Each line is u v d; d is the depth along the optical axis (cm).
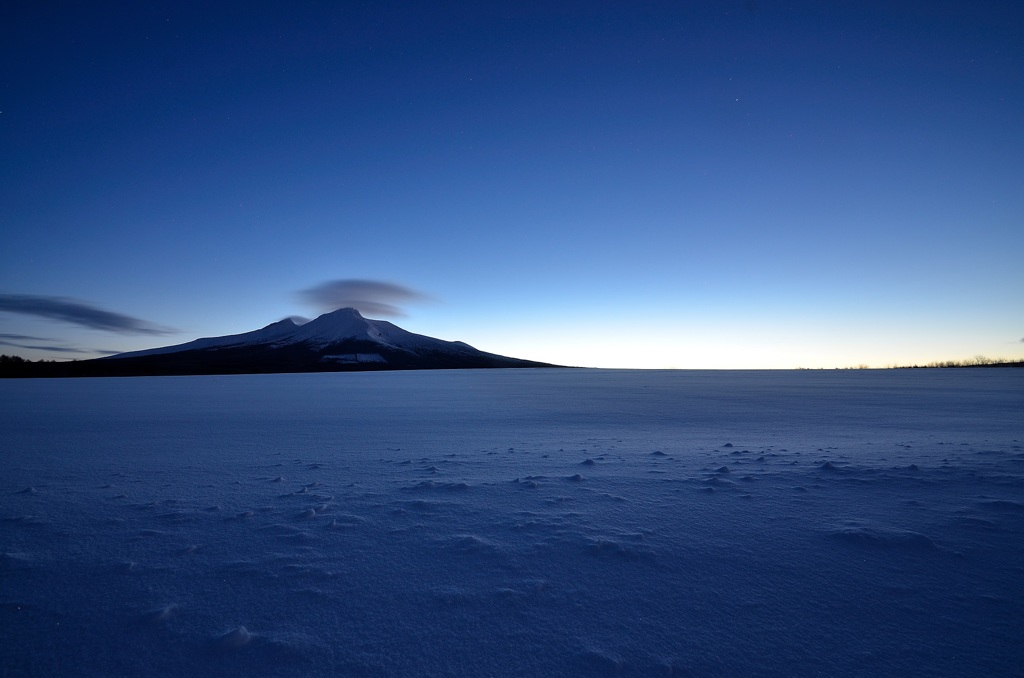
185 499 536
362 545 390
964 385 3634
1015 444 907
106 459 791
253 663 237
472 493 557
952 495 535
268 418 1484
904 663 237
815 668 234
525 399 2416
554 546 386
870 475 635
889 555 366
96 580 327
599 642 255
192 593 308
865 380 4706
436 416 1562
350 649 248
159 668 234
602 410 1775
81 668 234
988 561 354
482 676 229
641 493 553
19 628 268
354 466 728
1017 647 249
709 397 2492
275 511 486
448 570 342
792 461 741
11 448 904
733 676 228
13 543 397
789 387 3519
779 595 305
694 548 381
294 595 305
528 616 280
